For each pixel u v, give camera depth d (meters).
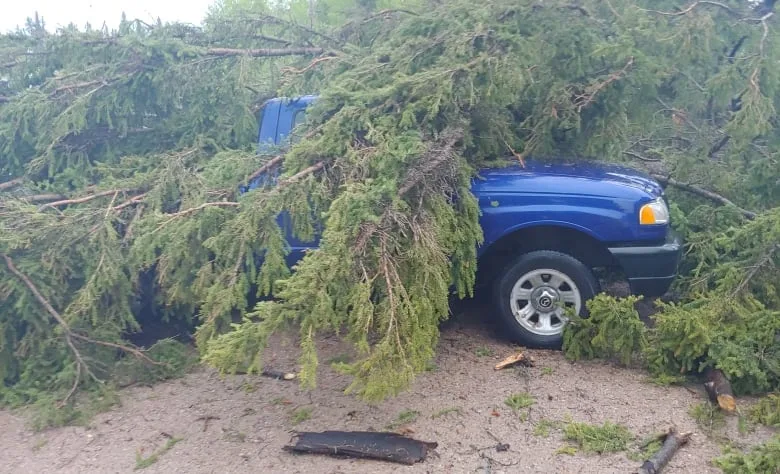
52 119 6.54
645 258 5.38
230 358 3.94
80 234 5.32
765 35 6.35
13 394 4.98
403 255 4.34
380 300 4.21
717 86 6.37
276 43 7.70
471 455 4.04
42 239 5.21
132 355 5.24
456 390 4.83
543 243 5.63
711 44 6.42
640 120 6.62
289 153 5.23
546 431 4.26
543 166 5.86
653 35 6.18
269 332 3.97
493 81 5.54
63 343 5.05
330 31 7.88
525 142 6.21
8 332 5.15
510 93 5.67
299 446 4.10
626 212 5.36
